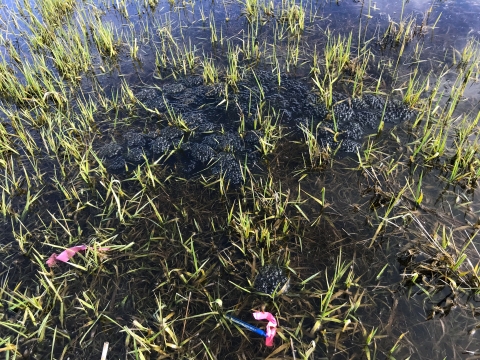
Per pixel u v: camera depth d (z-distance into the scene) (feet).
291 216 4.08
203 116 5.39
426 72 5.72
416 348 3.10
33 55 6.21
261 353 3.14
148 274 3.72
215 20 7.33
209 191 4.44
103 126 5.40
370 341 3.11
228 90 5.76
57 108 5.68
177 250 3.88
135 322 3.04
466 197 4.09
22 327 3.30
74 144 4.90
